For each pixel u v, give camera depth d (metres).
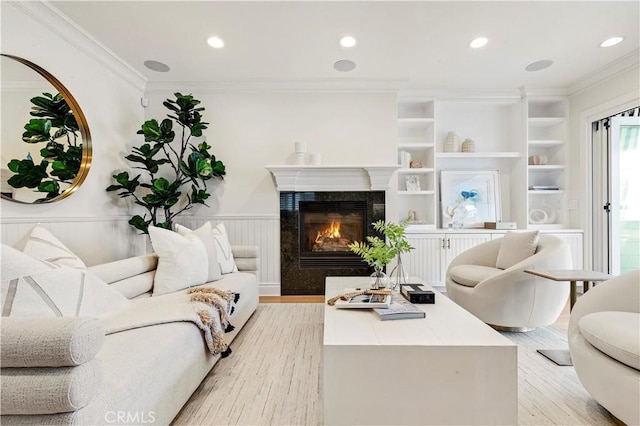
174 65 3.35
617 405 1.32
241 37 2.79
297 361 2.05
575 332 1.64
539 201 4.28
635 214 3.46
